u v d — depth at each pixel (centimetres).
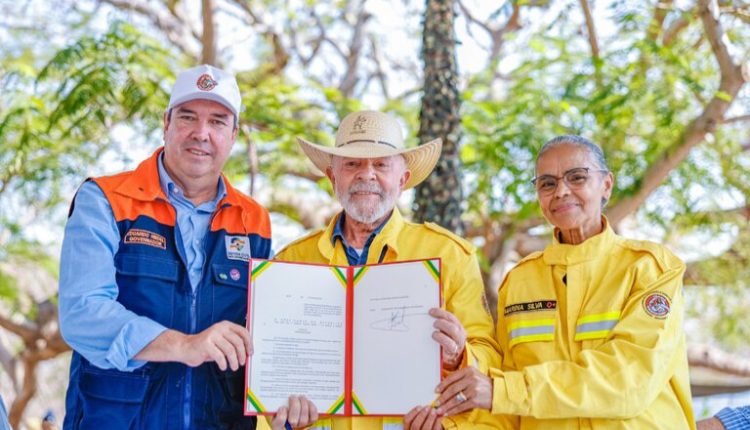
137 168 397
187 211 398
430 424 354
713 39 827
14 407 1162
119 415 363
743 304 1128
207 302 386
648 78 860
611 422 359
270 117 916
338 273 378
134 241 377
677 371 375
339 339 371
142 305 371
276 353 364
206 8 895
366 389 364
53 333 1126
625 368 352
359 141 415
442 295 374
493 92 1124
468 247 409
